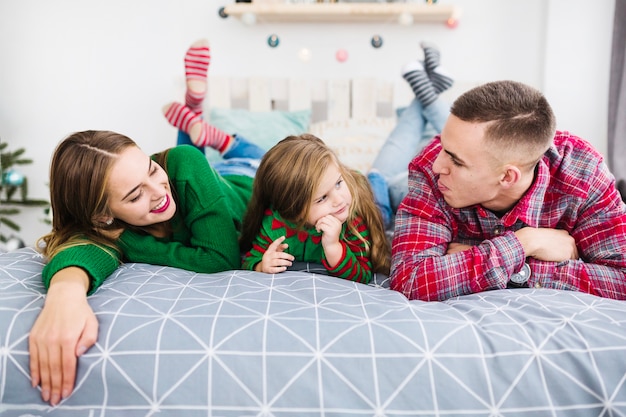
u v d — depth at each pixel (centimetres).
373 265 112
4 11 232
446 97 217
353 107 214
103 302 77
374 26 225
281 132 200
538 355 68
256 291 83
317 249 113
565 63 211
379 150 196
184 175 108
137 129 242
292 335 70
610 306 78
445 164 89
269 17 216
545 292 86
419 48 225
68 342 68
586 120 214
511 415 66
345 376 68
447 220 101
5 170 235
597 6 204
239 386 68
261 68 232
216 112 205
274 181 101
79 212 92
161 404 68
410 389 67
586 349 68
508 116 80
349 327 72
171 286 85
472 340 70
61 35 234
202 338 70
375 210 116
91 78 238
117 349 70
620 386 66
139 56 234
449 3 219
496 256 88
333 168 100
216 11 227
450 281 88
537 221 95
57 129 244
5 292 81
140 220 96
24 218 255
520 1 215
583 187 92
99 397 69
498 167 84
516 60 220
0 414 70
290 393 67
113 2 230
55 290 75
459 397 67
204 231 105
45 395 69
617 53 189
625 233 92
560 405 67
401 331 71
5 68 238
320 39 228
